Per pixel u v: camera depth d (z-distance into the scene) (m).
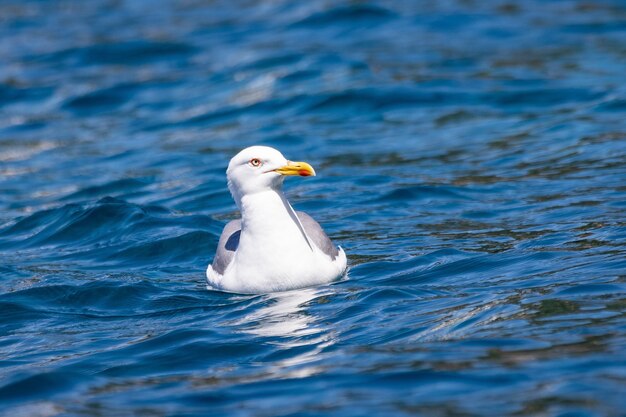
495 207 15.54
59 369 9.79
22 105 26.30
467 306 10.70
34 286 13.02
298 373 9.21
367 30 30.52
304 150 20.53
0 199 18.80
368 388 8.61
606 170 16.88
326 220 15.73
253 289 12.32
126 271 13.80
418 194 16.69
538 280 11.34
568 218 14.26
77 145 22.56
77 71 28.97
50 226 16.25
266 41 30.14
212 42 30.75
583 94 22.62
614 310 9.86
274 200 12.31
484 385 8.39
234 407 8.52
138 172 19.86
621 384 8.07
